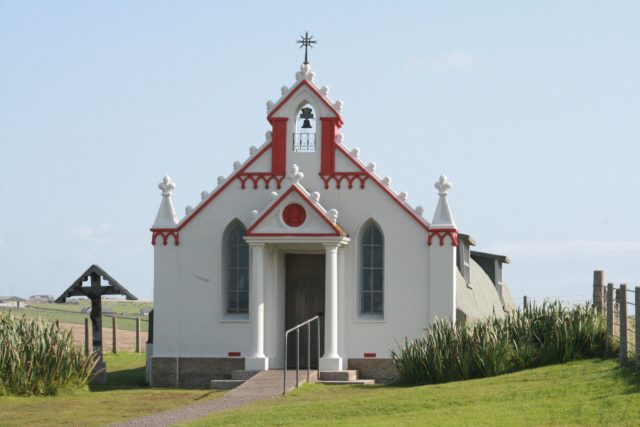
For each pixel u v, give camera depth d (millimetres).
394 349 35031
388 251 35375
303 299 36594
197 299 36031
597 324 30922
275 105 35938
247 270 36125
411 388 28016
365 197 35531
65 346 30969
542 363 30391
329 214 34375
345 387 31391
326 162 35750
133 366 43938
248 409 25344
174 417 24656
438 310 35000
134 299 36719
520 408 22219
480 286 44562
